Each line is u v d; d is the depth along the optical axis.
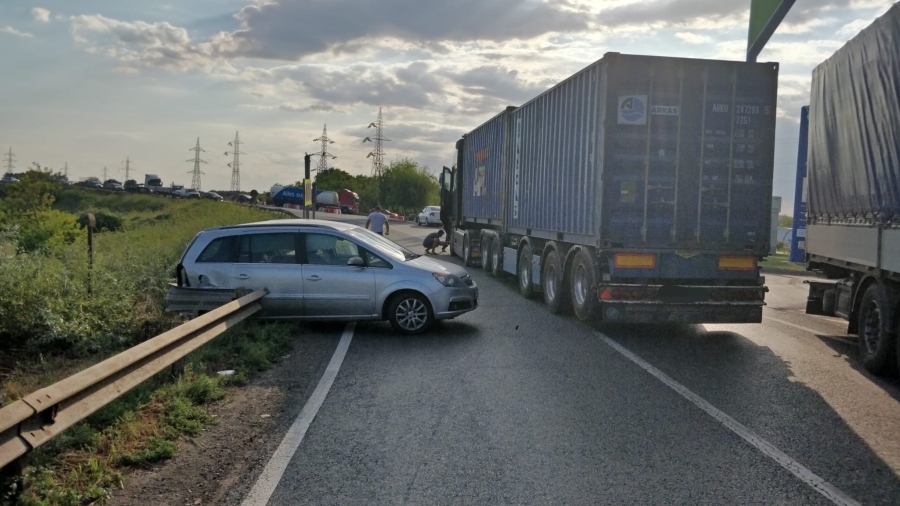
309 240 10.83
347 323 11.60
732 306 10.52
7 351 8.31
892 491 4.92
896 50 7.77
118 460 5.30
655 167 10.56
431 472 5.23
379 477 5.13
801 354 9.63
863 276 8.92
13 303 8.45
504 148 17.44
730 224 10.70
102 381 5.44
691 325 12.07
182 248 17.42
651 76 10.49
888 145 8.01
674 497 4.78
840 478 5.14
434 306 10.65
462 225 24.41
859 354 9.02
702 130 10.60
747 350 9.87
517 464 5.39
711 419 6.55
